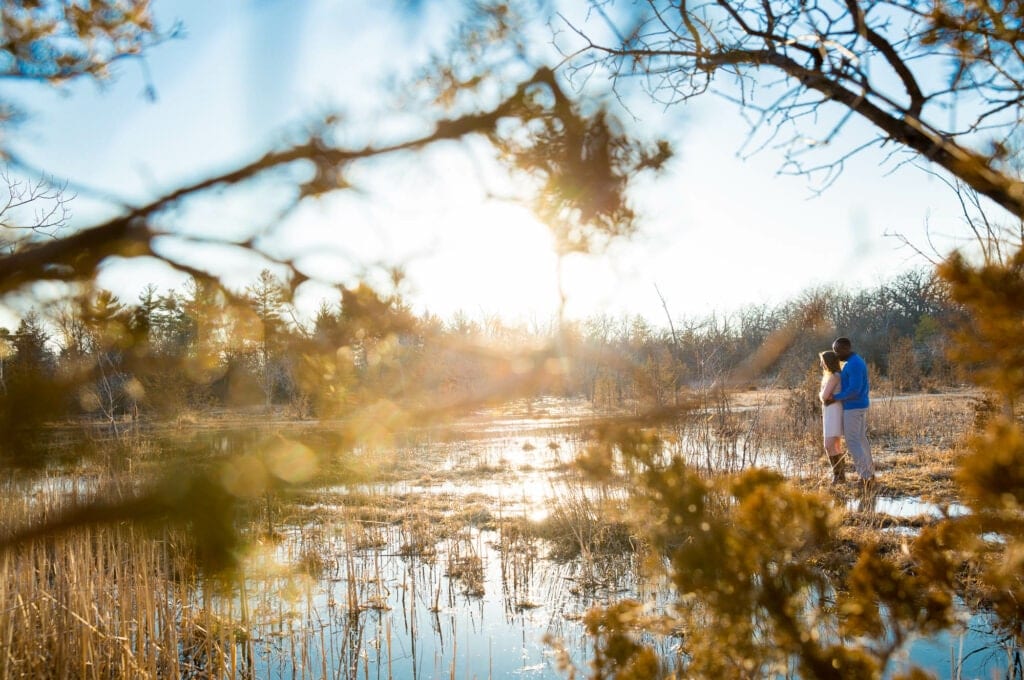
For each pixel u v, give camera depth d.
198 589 4.25
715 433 6.09
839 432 7.45
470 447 12.39
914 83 1.46
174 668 4.00
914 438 11.41
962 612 2.32
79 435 0.53
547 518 7.09
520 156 0.72
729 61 1.40
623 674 2.41
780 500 2.27
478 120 0.70
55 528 0.48
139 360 0.57
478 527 7.44
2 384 0.51
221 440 0.51
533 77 0.71
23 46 1.28
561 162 0.72
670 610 2.64
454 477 10.09
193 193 0.61
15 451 0.50
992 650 3.58
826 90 1.48
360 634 4.77
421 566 6.18
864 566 2.28
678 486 2.30
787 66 1.45
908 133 1.48
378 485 8.96
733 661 2.23
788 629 2.19
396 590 5.61
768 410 10.40
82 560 4.15
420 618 5.08
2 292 0.56
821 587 2.27
